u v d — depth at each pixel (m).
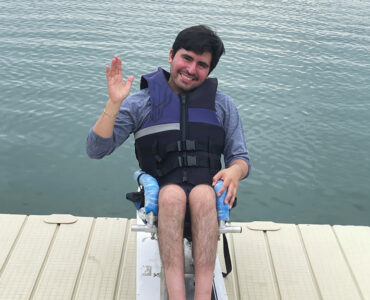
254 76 8.64
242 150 2.57
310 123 6.98
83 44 9.78
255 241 3.39
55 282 2.91
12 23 11.09
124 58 8.98
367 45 11.17
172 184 2.36
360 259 3.24
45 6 13.01
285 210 5.08
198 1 14.95
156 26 11.41
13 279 2.91
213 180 2.42
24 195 5.04
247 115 7.07
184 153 2.45
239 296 2.88
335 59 9.98
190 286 2.54
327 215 5.03
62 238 3.31
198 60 2.45
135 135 2.54
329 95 8.05
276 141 6.41
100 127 2.31
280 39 11.15
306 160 6.01
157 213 2.36
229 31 11.47
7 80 7.77
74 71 8.30
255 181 5.54
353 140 6.58
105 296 2.83
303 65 9.46
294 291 2.93
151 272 2.79
